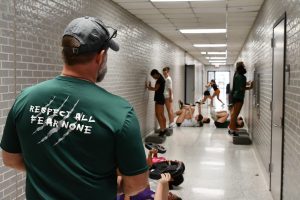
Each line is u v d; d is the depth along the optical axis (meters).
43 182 1.15
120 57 6.34
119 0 5.84
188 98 16.73
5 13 3.02
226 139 8.21
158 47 9.90
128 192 1.23
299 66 2.70
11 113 1.23
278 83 3.79
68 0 4.30
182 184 4.70
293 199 2.92
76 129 1.10
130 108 1.15
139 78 7.80
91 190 1.11
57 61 4.05
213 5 6.11
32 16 3.48
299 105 2.68
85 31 1.13
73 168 1.11
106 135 1.09
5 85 3.05
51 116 1.14
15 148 1.27
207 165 5.75
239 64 7.91
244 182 4.83
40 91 1.18
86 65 1.16
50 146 1.13
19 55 3.26
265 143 5.06
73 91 1.14
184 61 16.11
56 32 4.01
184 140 8.08
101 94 1.15
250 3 5.89
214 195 4.29
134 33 7.29
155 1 5.86
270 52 4.68
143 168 1.16
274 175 4.04
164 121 8.23
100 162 1.11
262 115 5.64
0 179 3.04
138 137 1.14
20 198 3.39
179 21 7.91
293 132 2.94
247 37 10.47
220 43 12.73
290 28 3.13
